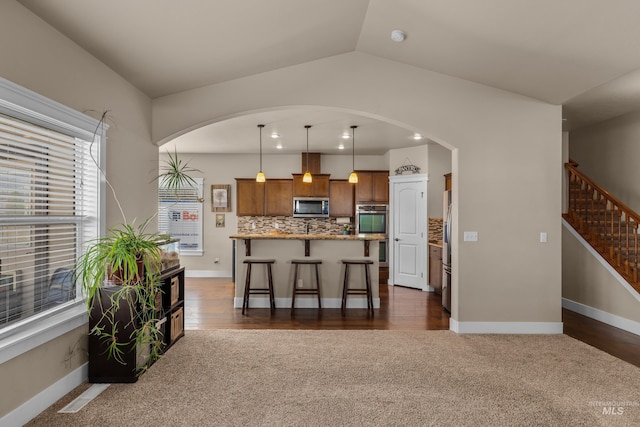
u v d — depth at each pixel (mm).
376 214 7078
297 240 5133
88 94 2760
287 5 2717
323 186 7320
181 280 3738
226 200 7676
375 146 6762
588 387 2699
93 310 2693
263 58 3547
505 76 3693
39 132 2346
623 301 4141
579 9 2537
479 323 3963
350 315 4699
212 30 2824
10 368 2061
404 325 4270
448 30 3139
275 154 7719
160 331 3291
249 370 2965
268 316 4629
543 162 3980
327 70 3939
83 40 2592
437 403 2459
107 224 2990
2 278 2176
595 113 4492
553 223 3969
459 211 3973
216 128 5516
